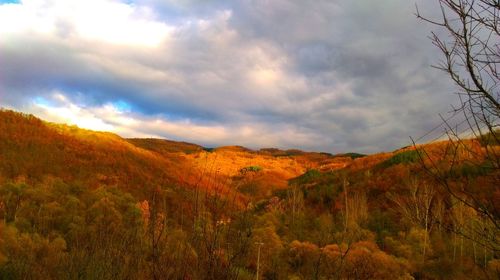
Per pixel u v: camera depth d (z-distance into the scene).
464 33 2.24
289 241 17.34
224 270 2.96
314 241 15.25
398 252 14.78
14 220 11.96
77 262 3.82
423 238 14.92
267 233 11.99
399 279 11.52
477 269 10.27
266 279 6.86
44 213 12.51
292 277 8.81
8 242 8.30
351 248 10.34
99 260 3.57
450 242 14.20
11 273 6.23
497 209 2.13
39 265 5.49
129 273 3.24
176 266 3.00
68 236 9.03
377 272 10.81
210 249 3.01
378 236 18.03
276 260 8.14
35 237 8.34
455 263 12.31
